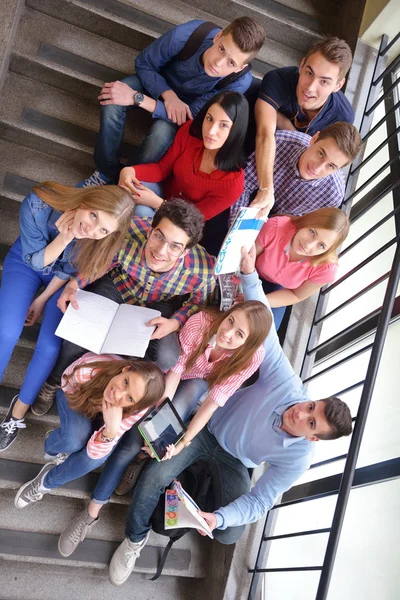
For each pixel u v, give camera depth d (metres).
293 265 2.80
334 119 2.96
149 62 2.92
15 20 3.00
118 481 2.83
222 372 2.57
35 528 3.09
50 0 3.14
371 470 2.88
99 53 3.28
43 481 2.84
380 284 3.34
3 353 2.64
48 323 2.66
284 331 3.35
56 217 2.47
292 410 2.64
